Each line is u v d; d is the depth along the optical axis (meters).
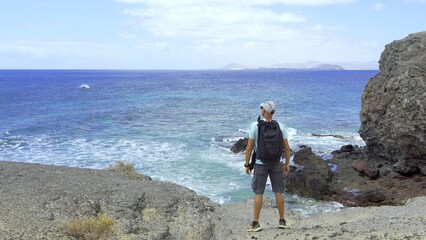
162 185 9.34
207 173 20.61
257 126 7.05
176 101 63.94
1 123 37.62
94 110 49.19
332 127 38.00
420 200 8.98
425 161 18.45
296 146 28.66
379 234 6.26
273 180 7.29
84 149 26.33
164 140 30.00
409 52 21.66
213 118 43.72
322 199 17.98
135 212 7.50
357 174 20.00
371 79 22.81
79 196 7.75
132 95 76.38
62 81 138.75
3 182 8.28
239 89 99.12
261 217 8.73
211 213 8.59
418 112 18.64
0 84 114.12
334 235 6.42
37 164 10.92
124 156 24.20
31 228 6.20
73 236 6.26
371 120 21.47
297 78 186.38
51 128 34.84
